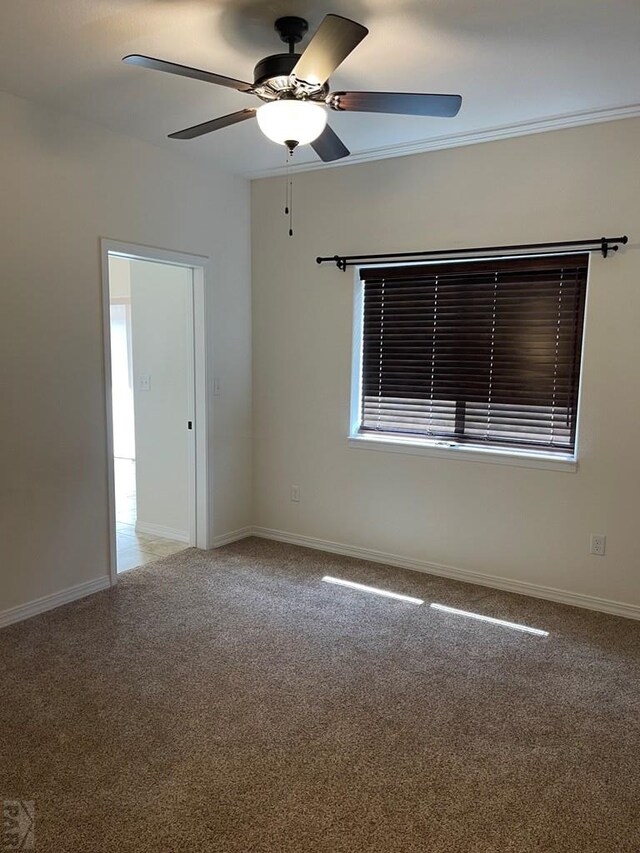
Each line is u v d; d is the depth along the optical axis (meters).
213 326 4.12
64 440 3.27
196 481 4.27
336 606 3.35
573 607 3.38
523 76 2.64
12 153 2.91
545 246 3.28
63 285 3.18
